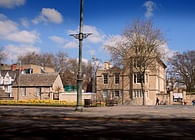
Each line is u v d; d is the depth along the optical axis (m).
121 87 51.72
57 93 50.41
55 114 15.91
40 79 56.66
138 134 8.62
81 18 18.55
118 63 44.44
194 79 60.62
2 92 58.97
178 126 10.92
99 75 54.28
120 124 11.66
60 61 89.81
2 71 64.12
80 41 18.48
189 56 61.56
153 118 13.61
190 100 47.09
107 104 38.69
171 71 62.91
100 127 10.46
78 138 7.88
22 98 56.31
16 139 7.74
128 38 43.75
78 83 18.70
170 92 48.06
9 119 14.04
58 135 8.41
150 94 49.44
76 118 14.66
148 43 42.81
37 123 11.91
